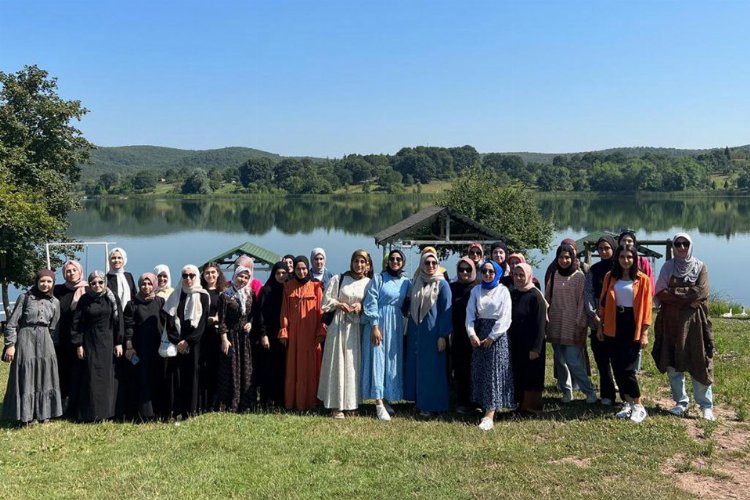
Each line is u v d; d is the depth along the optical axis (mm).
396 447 5582
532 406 6516
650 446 5410
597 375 8570
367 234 56250
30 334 6738
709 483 4750
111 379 6809
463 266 6863
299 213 84000
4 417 6699
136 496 4715
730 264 36656
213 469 5184
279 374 7195
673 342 6215
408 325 6781
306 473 5078
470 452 5398
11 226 18266
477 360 6352
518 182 30062
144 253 42688
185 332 6750
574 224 58844
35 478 5164
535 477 4859
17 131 21922
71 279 7176
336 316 6738
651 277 6664
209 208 97500
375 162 139250
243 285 7035
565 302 6777
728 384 7340
